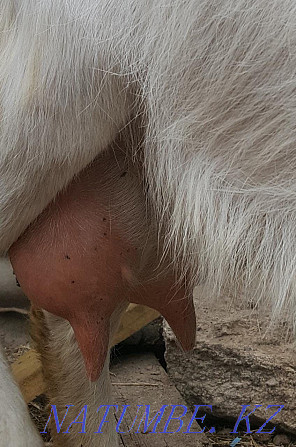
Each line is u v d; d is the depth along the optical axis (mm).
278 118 962
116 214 1097
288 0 931
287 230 1002
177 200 1026
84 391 1287
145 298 1167
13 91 1009
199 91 972
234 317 1503
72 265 1101
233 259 1027
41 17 986
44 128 1004
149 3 958
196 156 1002
